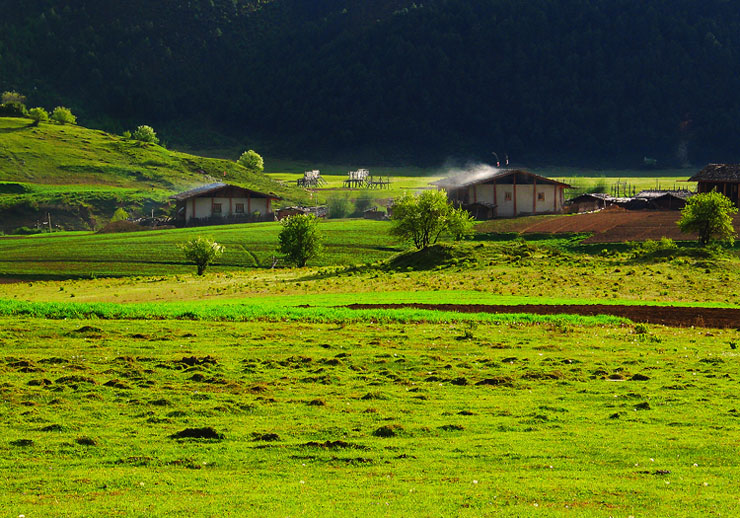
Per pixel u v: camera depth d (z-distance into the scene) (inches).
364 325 3452.3
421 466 1517.0
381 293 5017.2
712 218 6811.0
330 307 4097.0
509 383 2311.8
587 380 2391.7
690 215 6894.7
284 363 2596.0
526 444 1672.0
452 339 3115.2
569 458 1566.2
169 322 3373.5
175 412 1948.8
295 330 3265.3
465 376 2437.3
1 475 1462.8
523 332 3321.9
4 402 2020.2
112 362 2554.1
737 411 1972.2
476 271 5831.7
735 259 6127.0
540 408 2015.3
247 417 1923.0
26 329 3063.5
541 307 4220.0
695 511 1240.8
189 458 1574.8
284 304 4434.1
